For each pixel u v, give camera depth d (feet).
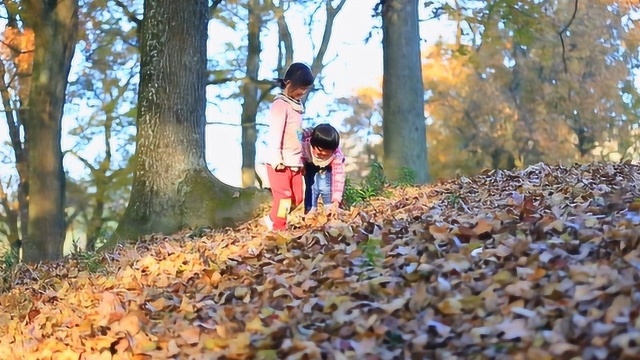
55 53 69.05
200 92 43.29
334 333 15.72
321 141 29.63
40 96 68.69
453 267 17.35
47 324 22.82
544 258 16.46
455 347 13.47
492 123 134.21
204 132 43.62
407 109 58.85
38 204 68.13
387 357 13.85
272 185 28.48
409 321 15.28
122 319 19.56
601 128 129.90
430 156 140.56
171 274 25.36
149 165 42.45
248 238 29.68
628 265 15.03
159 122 42.45
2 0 72.84
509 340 13.17
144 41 43.29
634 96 130.82
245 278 21.81
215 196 41.63
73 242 41.78
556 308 13.71
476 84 134.31
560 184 29.96
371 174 46.52
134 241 40.37
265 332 16.42
